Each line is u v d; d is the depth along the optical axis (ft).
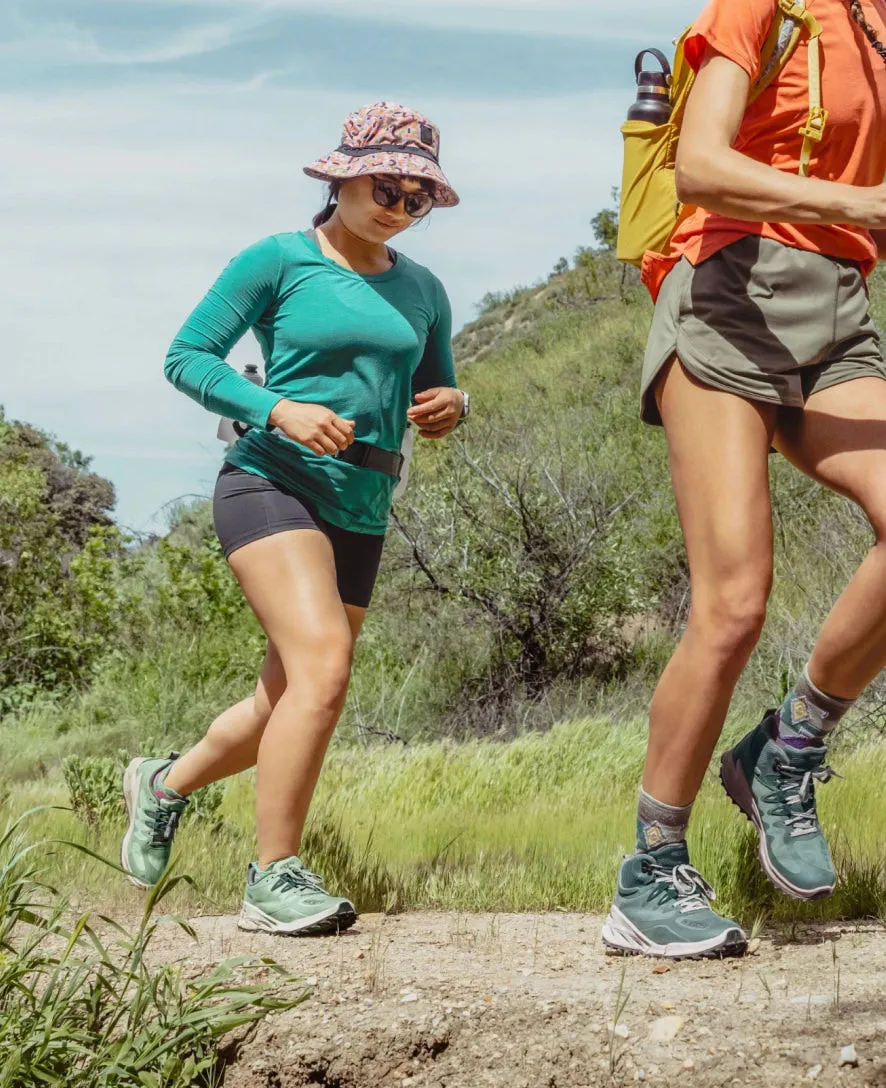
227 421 11.60
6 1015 7.99
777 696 33.99
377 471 11.52
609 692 42.19
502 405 71.92
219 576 54.75
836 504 42.27
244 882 13.10
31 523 59.52
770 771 9.14
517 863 15.39
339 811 22.94
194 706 48.55
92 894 12.51
